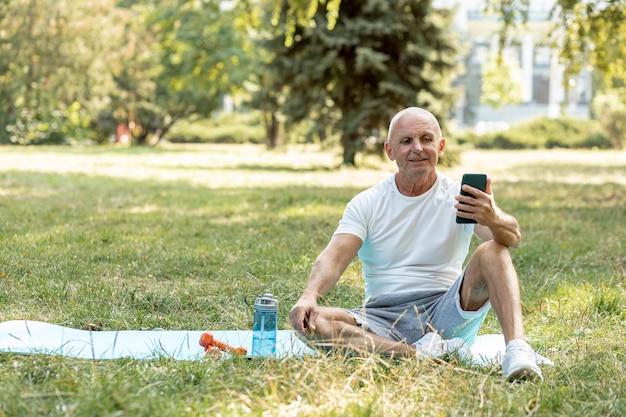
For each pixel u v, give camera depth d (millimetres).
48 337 4078
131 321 4641
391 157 3928
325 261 3832
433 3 20375
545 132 45875
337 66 20531
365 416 2824
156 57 35688
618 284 5664
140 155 28969
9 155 25422
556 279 5988
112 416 2781
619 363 3793
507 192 14773
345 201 11836
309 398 3002
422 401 3123
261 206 11016
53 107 31688
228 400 3020
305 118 21609
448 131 21203
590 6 13602
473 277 3686
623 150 42219
